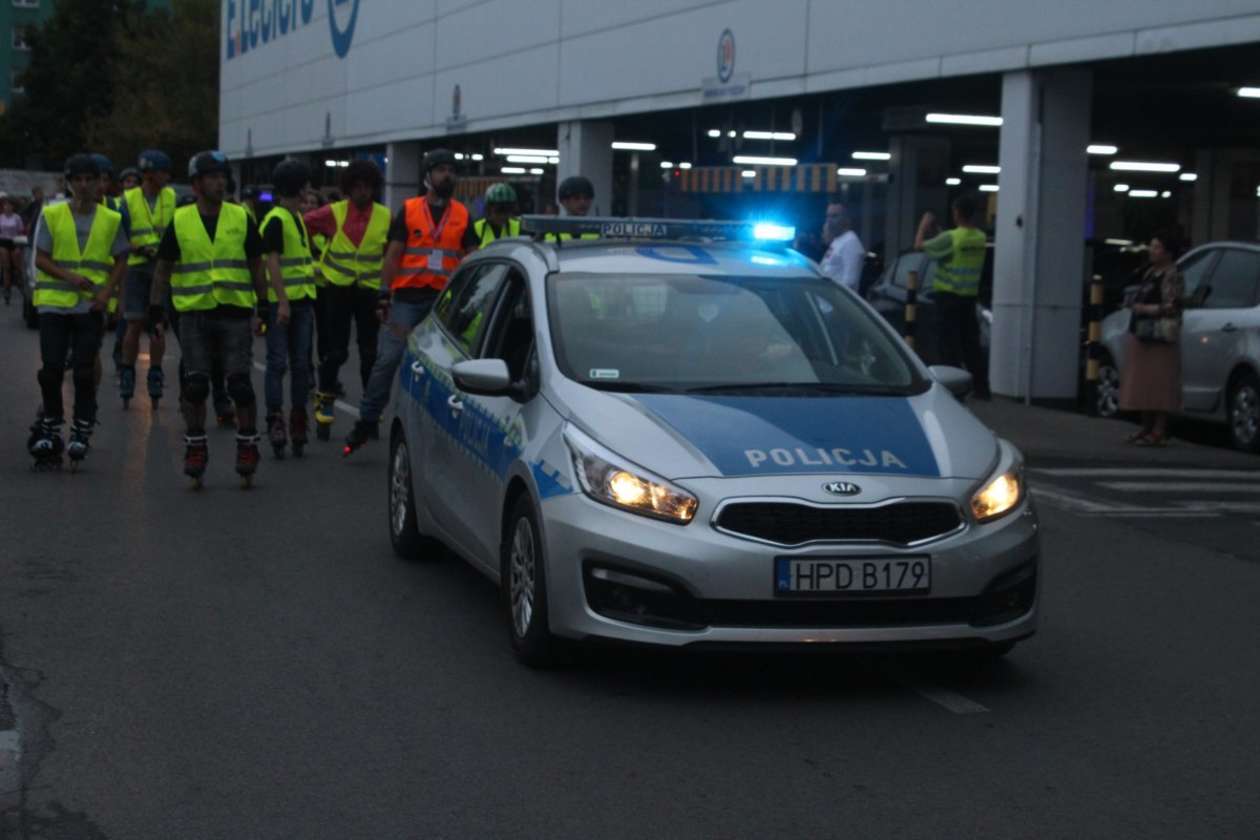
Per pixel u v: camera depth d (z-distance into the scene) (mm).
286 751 5664
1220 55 15922
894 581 6074
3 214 33719
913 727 6062
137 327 14883
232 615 7613
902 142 23109
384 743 5762
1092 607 8297
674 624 6055
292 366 12469
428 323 9094
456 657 6922
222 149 56125
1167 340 14727
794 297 7699
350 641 7180
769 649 6043
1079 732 6047
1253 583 8977
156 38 75562
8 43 106125
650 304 7469
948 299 17906
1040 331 17844
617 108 26391
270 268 11414
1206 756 5777
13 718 5996
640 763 5582
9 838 4820
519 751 5691
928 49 18891
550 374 6957
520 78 30281
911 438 6523
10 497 10469
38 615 7516
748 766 5570
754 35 22359
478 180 34406
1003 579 6293
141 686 6434
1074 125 17703
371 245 13523
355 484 11336
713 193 25141
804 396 6891
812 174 22281
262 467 11992
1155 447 15055
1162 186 32500
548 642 6531
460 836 4883
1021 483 6543
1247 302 15062
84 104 96125
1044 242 17750
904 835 4949
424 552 8867
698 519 6051
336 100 42312
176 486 11078
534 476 6523
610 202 28281
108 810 5070
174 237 10586
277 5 48125
